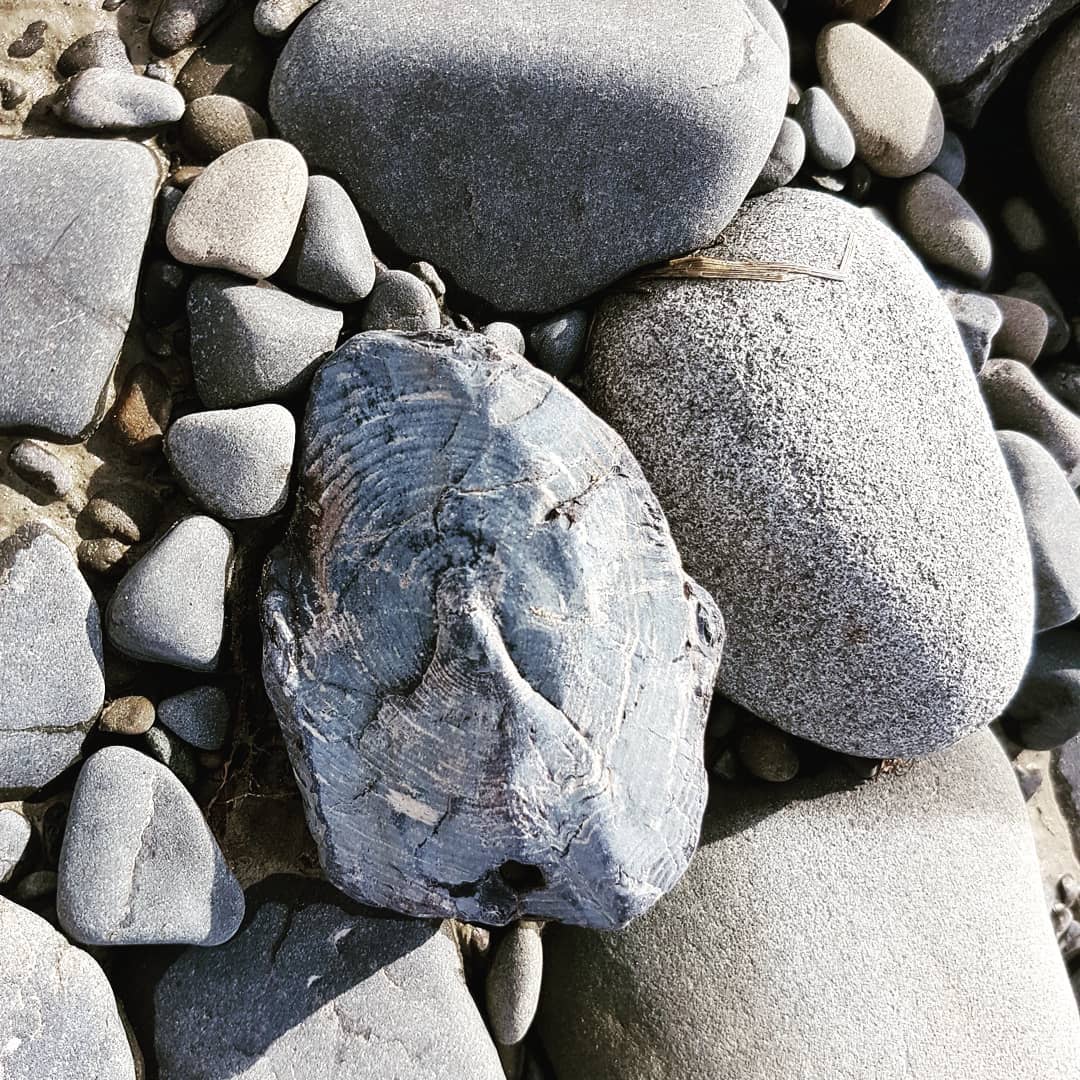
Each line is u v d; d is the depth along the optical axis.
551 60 0.56
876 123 0.67
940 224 0.69
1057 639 0.70
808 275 0.59
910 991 0.61
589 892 0.53
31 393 0.53
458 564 0.52
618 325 0.60
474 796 0.52
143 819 0.53
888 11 0.71
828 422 0.57
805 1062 0.59
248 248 0.54
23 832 0.53
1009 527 0.61
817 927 0.61
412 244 0.59
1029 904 0.64
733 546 0.58
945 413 0.60
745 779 0.64
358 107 0.56
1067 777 0.74
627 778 0.53
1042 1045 0.62
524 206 0.58
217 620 0.54
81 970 0.53
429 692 0.52
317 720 0.53
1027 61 0.73
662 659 0.54
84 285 0.53
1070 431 0.70
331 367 0.54
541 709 0.52
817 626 0.58
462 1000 0.57
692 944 0.60
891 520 0.58
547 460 0.53
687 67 0.57
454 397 0.53
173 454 0.54
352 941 0.56
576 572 0.52
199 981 0.55
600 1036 0.60
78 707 0.53
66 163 0.53
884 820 0.63
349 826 0.53
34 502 0.54
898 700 0.60
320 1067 0.55
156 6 0.57
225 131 0.56
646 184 0.58
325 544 0.53
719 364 0.58
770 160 0.63
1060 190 0.74
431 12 0.57
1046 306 0.74
